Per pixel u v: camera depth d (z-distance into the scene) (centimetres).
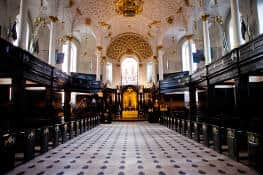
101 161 658
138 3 2184
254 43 922
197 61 1717
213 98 1484
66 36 2116
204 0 1711
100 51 2609
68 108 1856
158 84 2533
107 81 2939
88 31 2533
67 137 1105
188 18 2138
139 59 3097
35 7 1672
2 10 1459
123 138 1167
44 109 1487
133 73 3114
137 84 3080
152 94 2645
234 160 658
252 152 565
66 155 742
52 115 1434
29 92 1577
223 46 1878
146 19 2564
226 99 1667
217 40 2083
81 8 2142
